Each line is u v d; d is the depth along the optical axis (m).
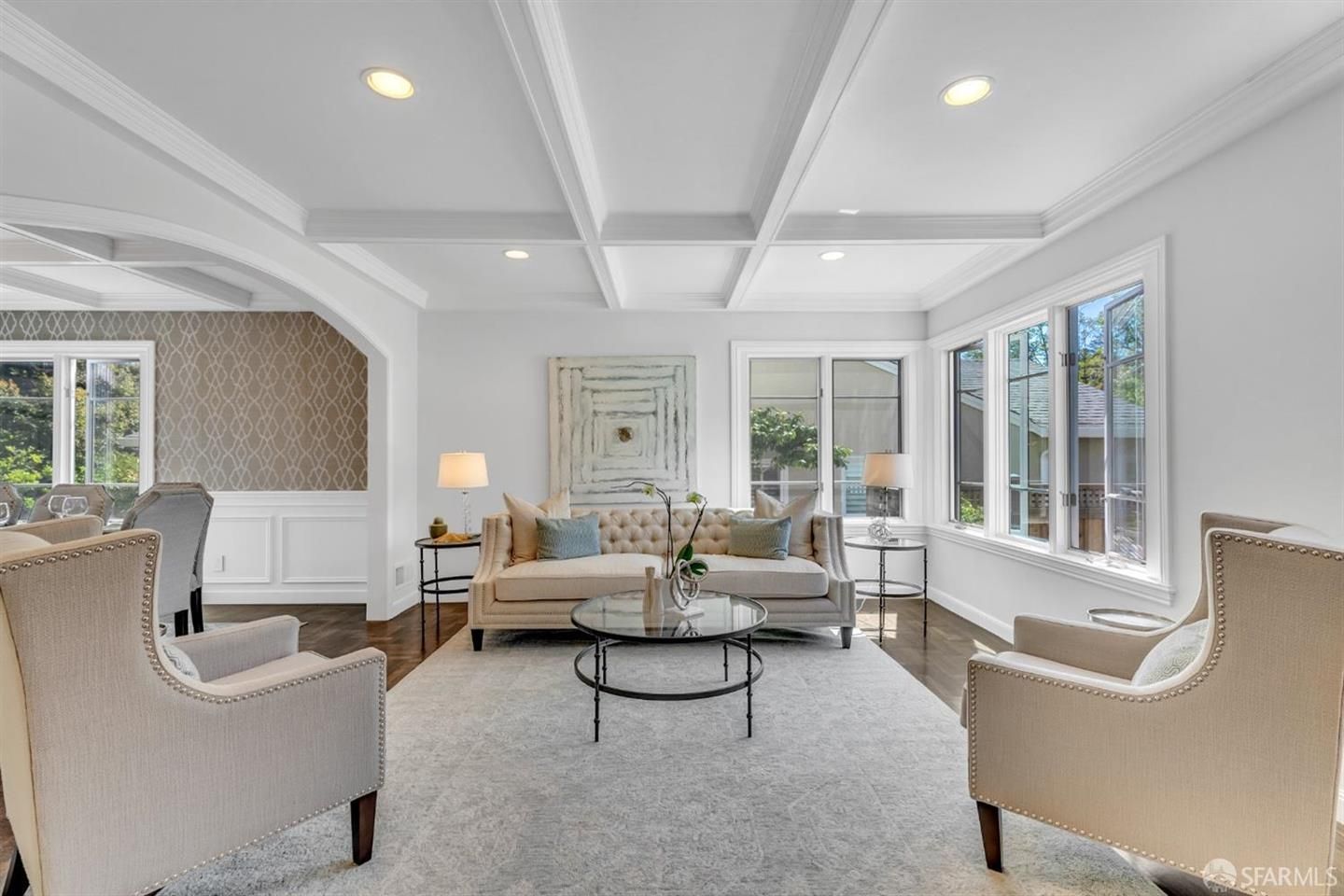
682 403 4.81
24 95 1.89
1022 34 1.73
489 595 3.49
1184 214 2.38
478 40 1.75
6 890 1.47
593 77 1.93
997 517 3.92
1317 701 1.18
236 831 1.41
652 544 4.19
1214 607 1.29
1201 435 2.32
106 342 4.74
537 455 4.82
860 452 4.95
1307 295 1.92
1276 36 1.75
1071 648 1.97
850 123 2.22
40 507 3.76
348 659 1.63
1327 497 1.87
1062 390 3.27
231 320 4.76
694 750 2.27
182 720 1.33
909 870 1.61
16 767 1.21
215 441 4.74
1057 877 1.58
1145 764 1.38
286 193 2.83
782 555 3.80
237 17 1.65
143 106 2.06
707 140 2.34
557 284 4.34
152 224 2.29
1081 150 2.42
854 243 3.15
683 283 4.31
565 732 2.43
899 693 2.84
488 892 1.53
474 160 2.50
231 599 4.68
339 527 4.72
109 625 1.22
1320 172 1.87
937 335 4.68
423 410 4.79
